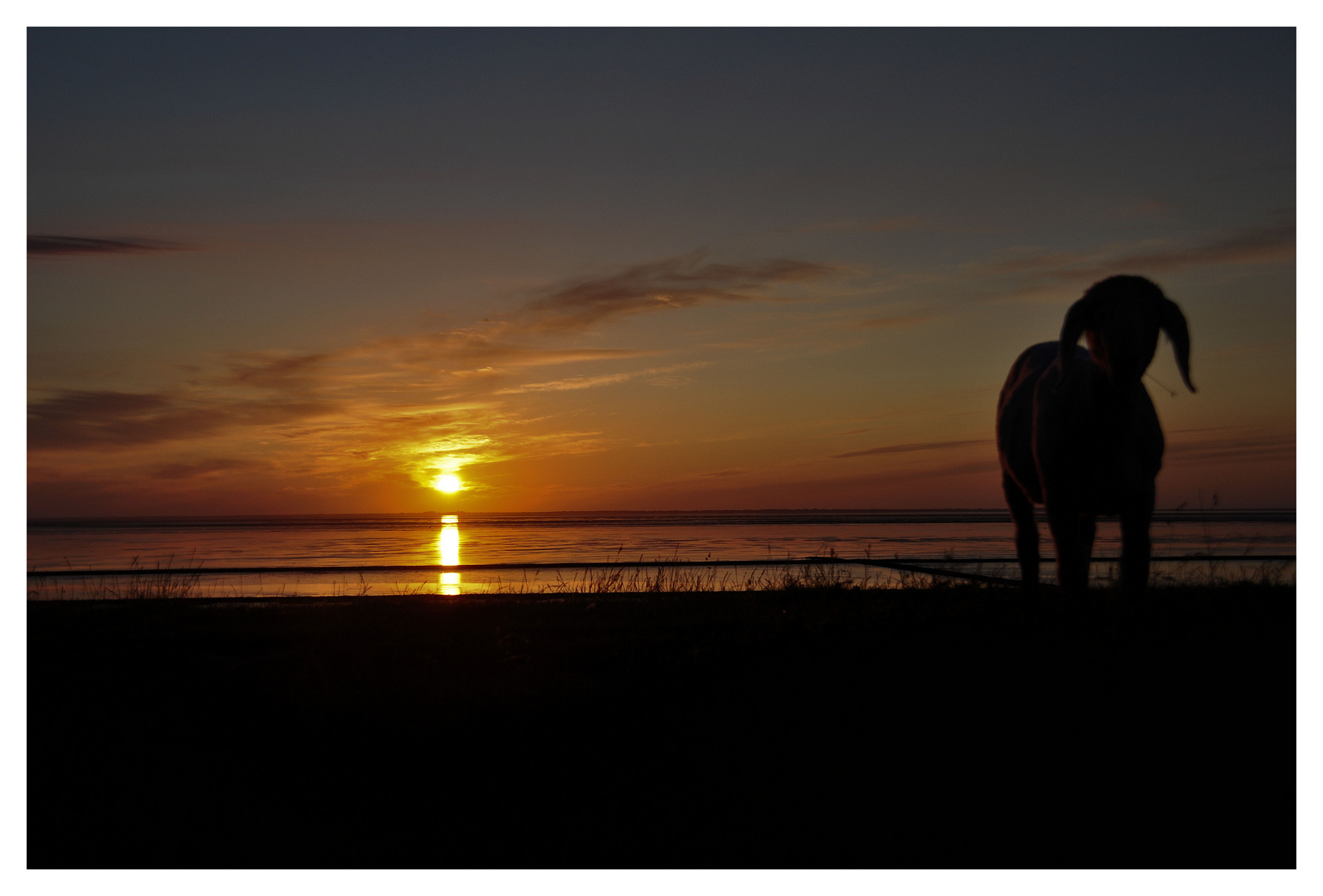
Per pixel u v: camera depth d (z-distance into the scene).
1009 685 5.66
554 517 185.38
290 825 4.46
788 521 101.19
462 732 5.57
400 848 4.22
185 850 4.21
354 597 13.38
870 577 17.50
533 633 8.83
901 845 4.11
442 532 70.75
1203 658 5.88
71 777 4.98
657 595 12.08
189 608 11.34
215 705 6.13
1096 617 6.33
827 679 6.13
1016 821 4.29
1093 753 4.84
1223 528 46.06
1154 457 6.29
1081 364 6.35
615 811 4.54
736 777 4.84
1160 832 4.14
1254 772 4.60
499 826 4.41
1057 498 6.47
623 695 6.11
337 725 5.71
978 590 9.85
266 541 51.56
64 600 13.12
